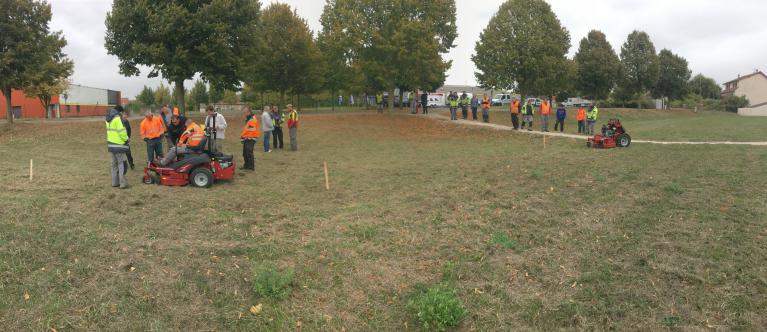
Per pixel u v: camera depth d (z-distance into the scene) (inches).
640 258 249.0
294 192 421.7
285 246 272.7
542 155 660.7
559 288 222.1
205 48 1067.9
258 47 1325.0
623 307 203.2
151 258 243.9
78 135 860.0
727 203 346.6
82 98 2058.3
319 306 208.8
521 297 215.3
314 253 263.4
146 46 1034.1
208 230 295.3
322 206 369.1
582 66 2124.8
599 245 271.4
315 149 776.9
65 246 251.4
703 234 279.7
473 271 241.8
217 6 1077.8
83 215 309.3
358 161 638.5
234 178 483.5
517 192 408.2
